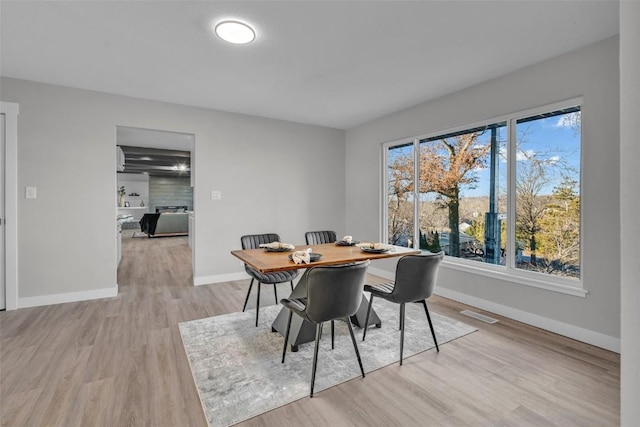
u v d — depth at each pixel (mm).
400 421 1606
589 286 2447
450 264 3514
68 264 3371
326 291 1793
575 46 2463
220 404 1722
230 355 2250
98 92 3490
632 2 628
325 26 2215
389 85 3275
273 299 3529
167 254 6312
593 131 2416
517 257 3010
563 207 2678
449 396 1802
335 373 2029
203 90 3459
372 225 4746
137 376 1979
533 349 2354
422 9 2020
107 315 2998
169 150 8273
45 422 1573
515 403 1742
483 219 3312
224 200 4266
